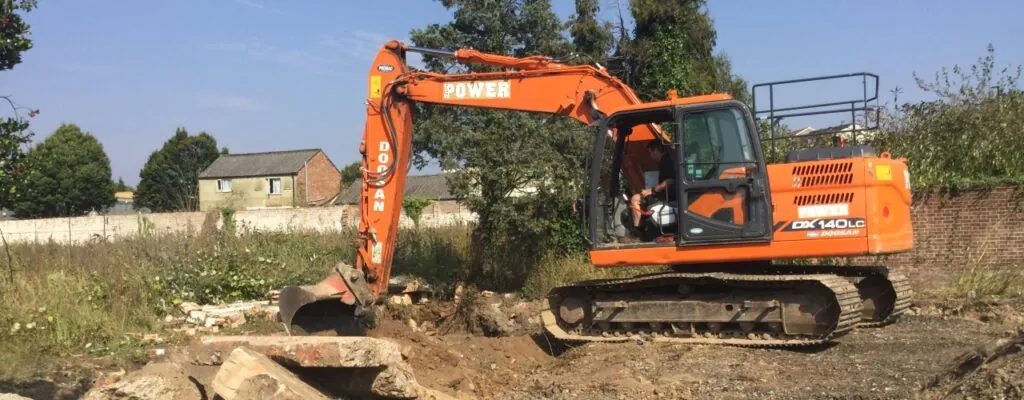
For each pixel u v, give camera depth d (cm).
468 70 2064
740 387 695
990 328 978
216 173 5334
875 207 832
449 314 1201
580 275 1277
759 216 859
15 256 1304
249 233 1641
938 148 1605
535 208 1316
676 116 888
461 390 764
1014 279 1236
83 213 5316
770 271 967
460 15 2202
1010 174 1523
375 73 998
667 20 2552
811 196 851
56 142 5178
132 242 1462
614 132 973
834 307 840
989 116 1625
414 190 4800
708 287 916
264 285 1248
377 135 984
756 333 889
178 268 1215
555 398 698
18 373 798
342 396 599
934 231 1487
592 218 928
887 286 977
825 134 987
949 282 1310
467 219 1988
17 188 598
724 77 2992
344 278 856
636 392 693
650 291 947
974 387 556
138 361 883
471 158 1306
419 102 1016
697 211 881
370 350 575
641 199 935
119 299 1070
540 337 1037
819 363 774
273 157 5378
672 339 902
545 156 1293
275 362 579
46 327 918
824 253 841
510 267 1330
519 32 2286
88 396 567
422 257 1395
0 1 588
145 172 6209
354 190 5181
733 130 873
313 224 2795
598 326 962
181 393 589
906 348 848
